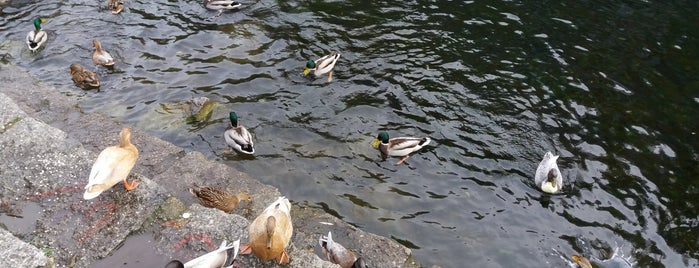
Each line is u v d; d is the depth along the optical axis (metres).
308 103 11.60
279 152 10.26
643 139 10.88
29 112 9.70
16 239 6.09
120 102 11.26
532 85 12.31
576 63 13.13
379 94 11.92
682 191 9.71
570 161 10.37
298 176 9.72
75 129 9.30
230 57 12.94
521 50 13.55
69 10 14.62
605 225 9.08
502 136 10.91
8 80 10.81
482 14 15.07
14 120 7.95
